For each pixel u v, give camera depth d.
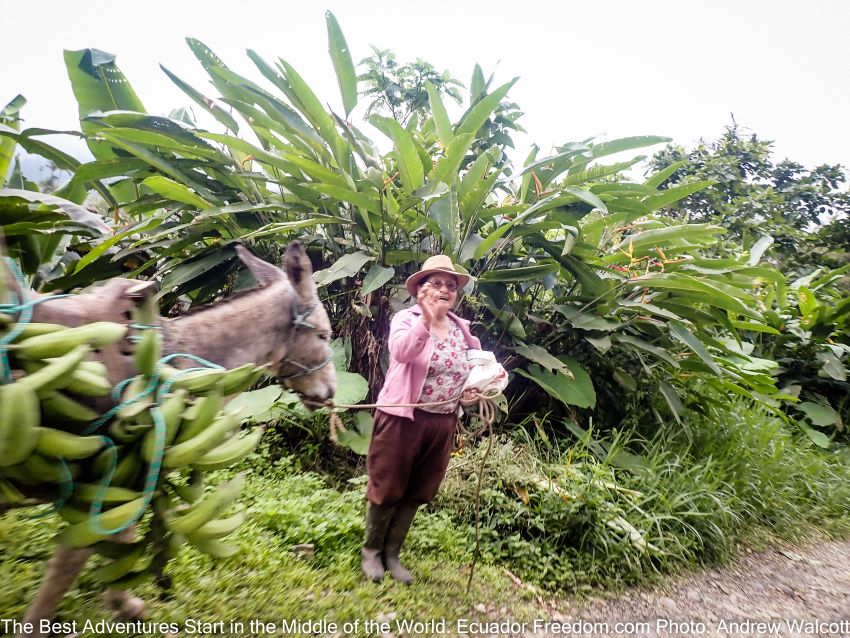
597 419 5.76
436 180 4.81
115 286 2.23
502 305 5.22
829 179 12.43
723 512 4.71
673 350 6.07
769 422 6.61
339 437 4.49
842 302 8.00
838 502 6.12
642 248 5.77
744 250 9.31
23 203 4.39
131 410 1.88
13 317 1.79
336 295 5.01
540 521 4.01
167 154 4.96
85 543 1.75
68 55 4.82
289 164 4.66
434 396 3.17
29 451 1.64
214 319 2.54
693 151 12.83
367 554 3.36
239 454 2.10
